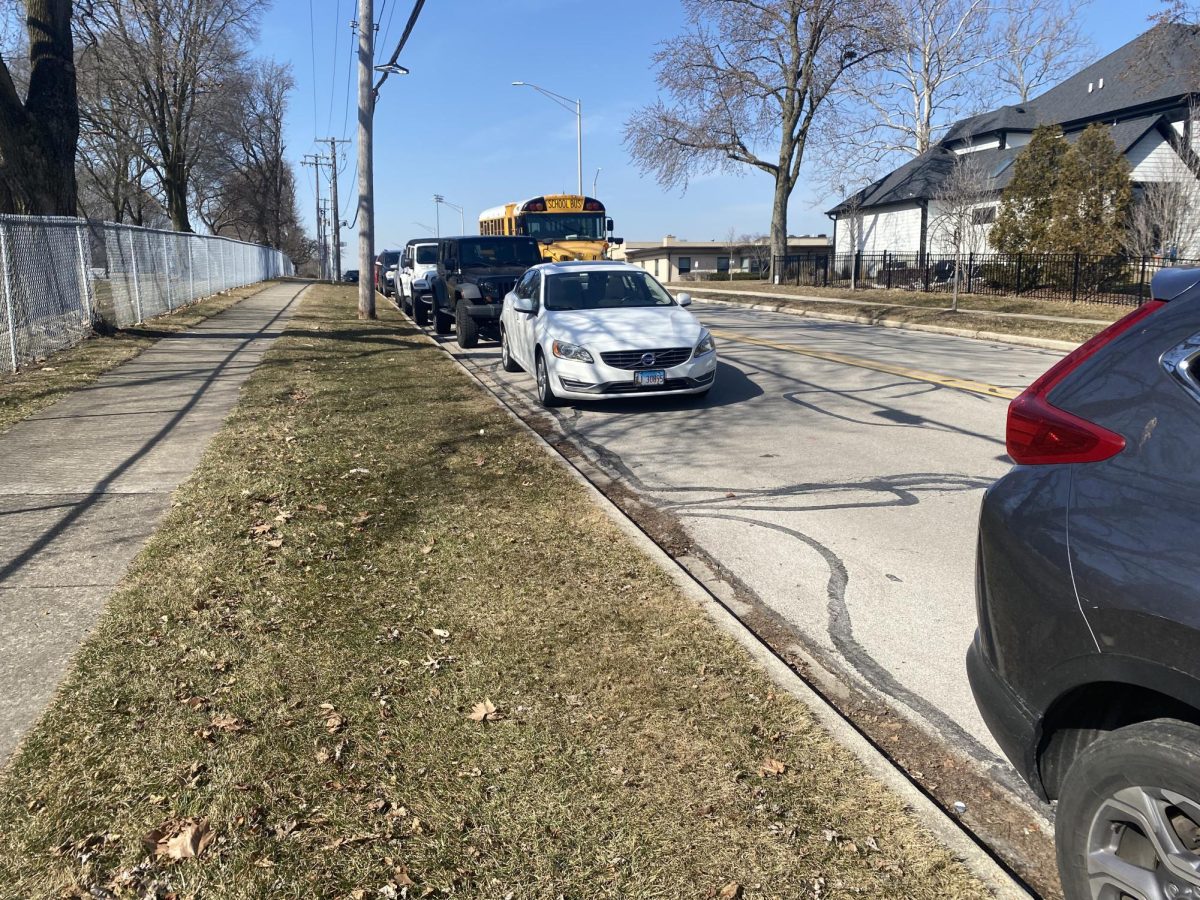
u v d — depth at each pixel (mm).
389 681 3787
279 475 6891
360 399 10375
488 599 4664
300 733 3377
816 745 3375
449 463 7434
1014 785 3320
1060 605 2377
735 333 18922
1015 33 46500
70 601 4512
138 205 55594
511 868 2723
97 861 2684
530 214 26953
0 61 13383
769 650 4156
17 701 3545
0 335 11375
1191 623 2047
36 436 8242
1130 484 2330
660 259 73375
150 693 3621
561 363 10258
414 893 2609
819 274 37188
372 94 20766
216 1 40969
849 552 5688
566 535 5668
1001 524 2639
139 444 7953
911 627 4625
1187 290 2523
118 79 41781
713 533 6086
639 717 3549
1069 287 24219
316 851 2762
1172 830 2135
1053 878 2820
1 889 2566
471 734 3408
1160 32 23547
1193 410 2297
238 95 50250
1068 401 2600
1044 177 26344
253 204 70312
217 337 16375
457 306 16797
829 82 35656
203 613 4387
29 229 12398
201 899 2564
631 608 4570
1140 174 31969
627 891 2645
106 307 18984
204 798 2979
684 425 9594
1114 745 2254
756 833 2889
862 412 9938
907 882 2686
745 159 38469
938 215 34562
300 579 4859
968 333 18328
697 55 36250
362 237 21484
